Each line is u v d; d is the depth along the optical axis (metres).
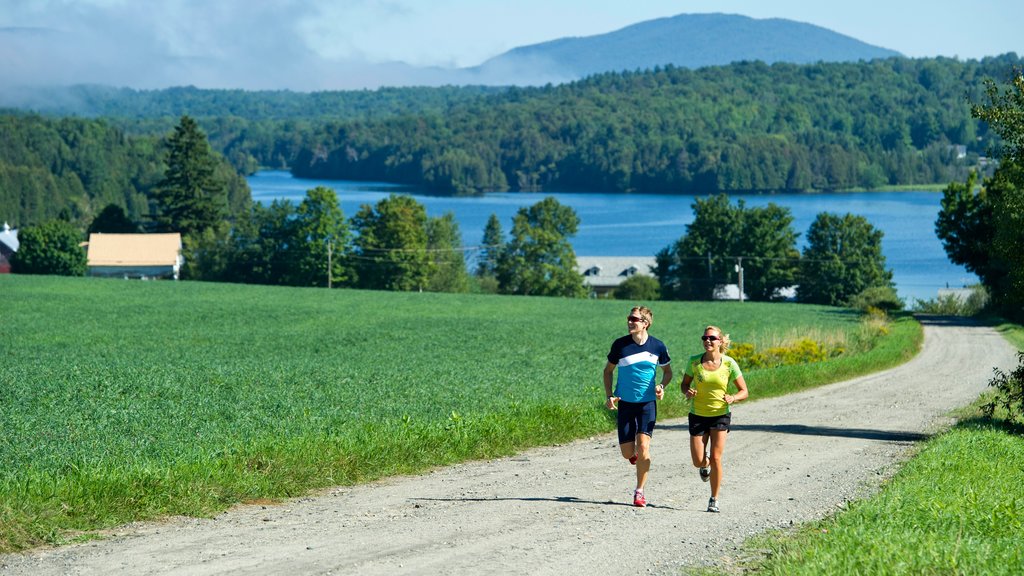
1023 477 13.84
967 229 83.38
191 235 134.62
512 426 17.52
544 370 31.47
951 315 90.88
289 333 49.19
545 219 122.31
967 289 104.44
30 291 78.81
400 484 13.41
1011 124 21.83
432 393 23.17
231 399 21.61
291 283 114.50
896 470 15.13
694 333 57.94
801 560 8.65
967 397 29.98
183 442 15.29
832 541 9.14
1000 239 22.45
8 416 18.42
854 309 91.62
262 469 13.02
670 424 21.34
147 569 8.57
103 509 10.62
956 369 42.84
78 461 13.20
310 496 12.45
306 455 13.82
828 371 36.03
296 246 114.31
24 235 123.06
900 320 77.75
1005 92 22.14
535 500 12.21
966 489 12.12
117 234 132.62
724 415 11.76
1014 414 25.38
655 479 14.02
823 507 12.08
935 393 31.22
